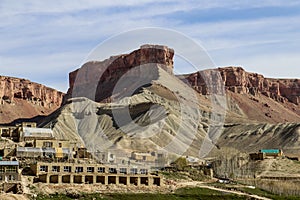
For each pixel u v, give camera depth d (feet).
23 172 496.23
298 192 601.21
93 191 470.39
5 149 564.71
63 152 583.99
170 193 499.51
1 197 417.90
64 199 443.32
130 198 466.29
